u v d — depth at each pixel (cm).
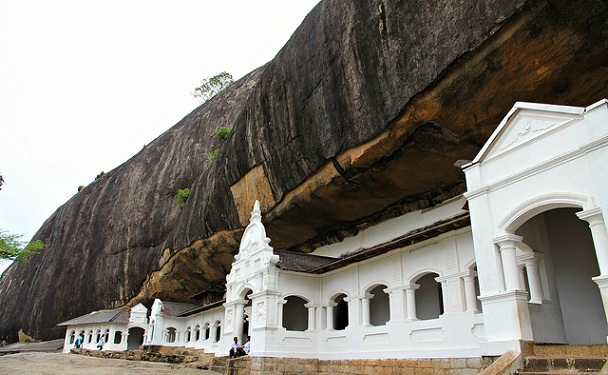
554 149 911
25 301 5150
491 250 975
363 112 1468
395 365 1430
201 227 2720
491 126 1284
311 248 2314
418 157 1489
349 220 2011
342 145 1566
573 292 1104
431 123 1326
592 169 826
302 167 1792
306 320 2058
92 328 3869
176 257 3125
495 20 1073
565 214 1166
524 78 1128
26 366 2064
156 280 3594
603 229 794
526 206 929
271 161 1967
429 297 1650
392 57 1348
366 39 1430
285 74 1847
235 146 2244
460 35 1155
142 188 4406
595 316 1052
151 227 4003
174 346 3106
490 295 947
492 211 999
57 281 4688
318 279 1902
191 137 4484
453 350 1264
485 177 1042
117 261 4172
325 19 1633
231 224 2438
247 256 2062
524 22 1038
